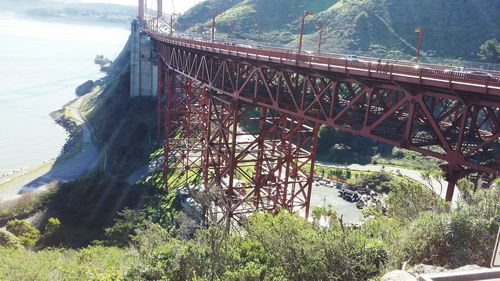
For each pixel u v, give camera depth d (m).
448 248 10.64
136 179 53.47
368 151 68.00
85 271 17.31
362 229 14.30
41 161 74.25
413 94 17.84
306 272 11.16
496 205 11.41
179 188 44.12
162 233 19.97
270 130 30.67
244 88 29.66
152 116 73.56
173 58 48.97
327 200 47.12
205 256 13.85
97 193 47.34
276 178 33.66
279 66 25.50
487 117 17.00
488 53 65.50
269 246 13.41
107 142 76.06
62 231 38.62
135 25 80.81
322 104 23.47
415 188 17.22
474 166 15.52
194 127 53.09
